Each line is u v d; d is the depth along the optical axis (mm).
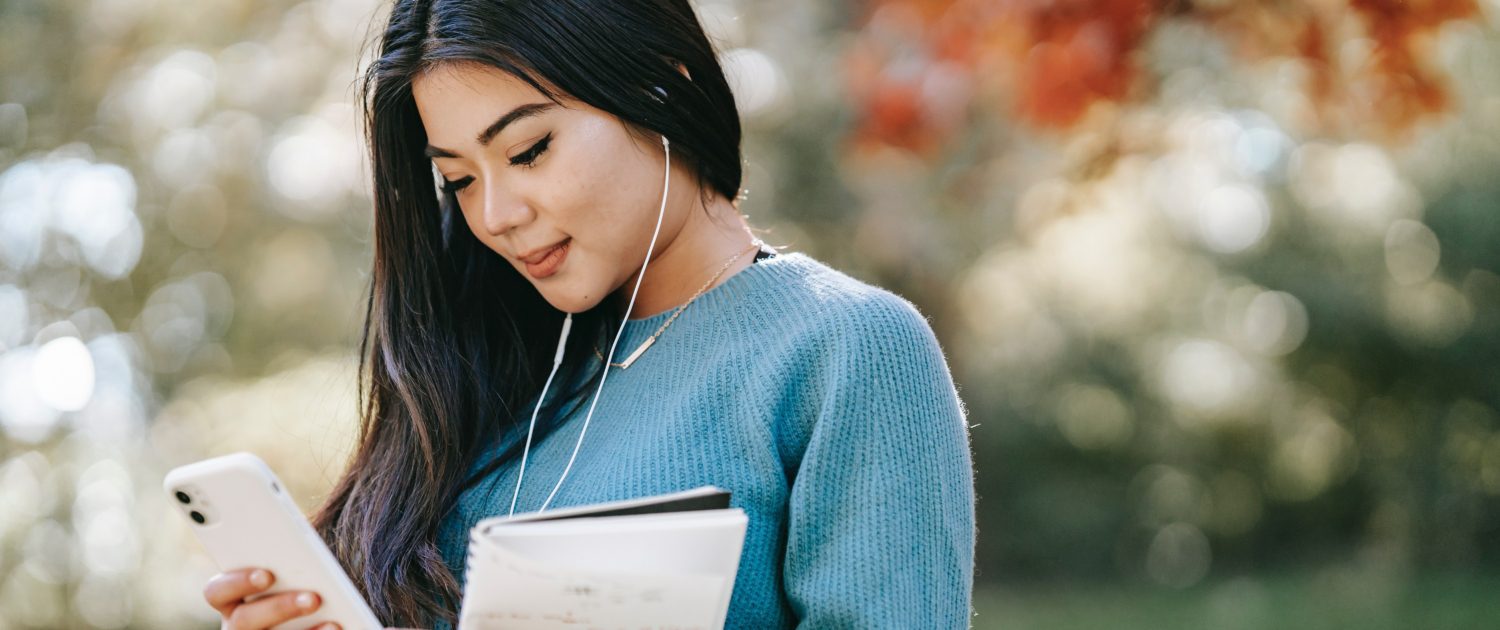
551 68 1573
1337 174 11328
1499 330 12922
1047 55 4457
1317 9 4164
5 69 7859
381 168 1818
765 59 9320
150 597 6824
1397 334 13102
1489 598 11586
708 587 1300
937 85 4895
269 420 6676
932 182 9305
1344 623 10852
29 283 7863
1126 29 4332
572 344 1810
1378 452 14031
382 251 1851
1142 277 11891
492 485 1744
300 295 8219
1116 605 12492
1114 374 13016
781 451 1574
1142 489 14008
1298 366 13500
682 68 1685
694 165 1688
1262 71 4449
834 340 1560
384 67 1664
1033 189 8383
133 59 8078
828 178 9648
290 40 8195
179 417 7332
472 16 1590
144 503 6945
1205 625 11070
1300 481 14234
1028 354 12531
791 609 1562
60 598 6859
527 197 1601
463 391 1801
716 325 1662
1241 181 11312
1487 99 10422
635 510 1341
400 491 1776
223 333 8281
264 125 8180
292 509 1353
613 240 1628
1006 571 13844
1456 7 4039
